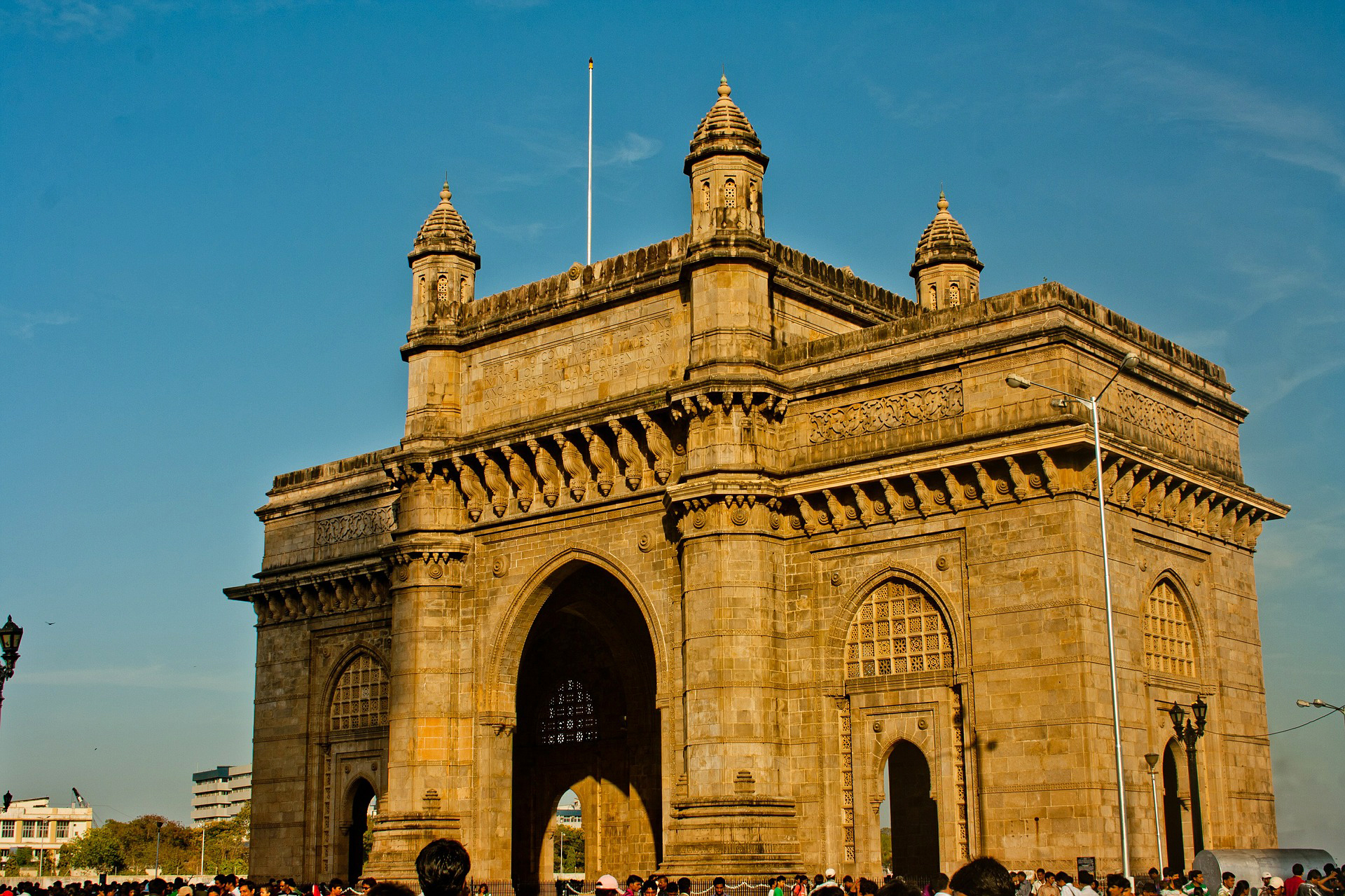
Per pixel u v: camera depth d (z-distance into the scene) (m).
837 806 51.12
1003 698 47.72
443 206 65.88
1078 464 47.47
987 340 49.78
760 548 52.66
